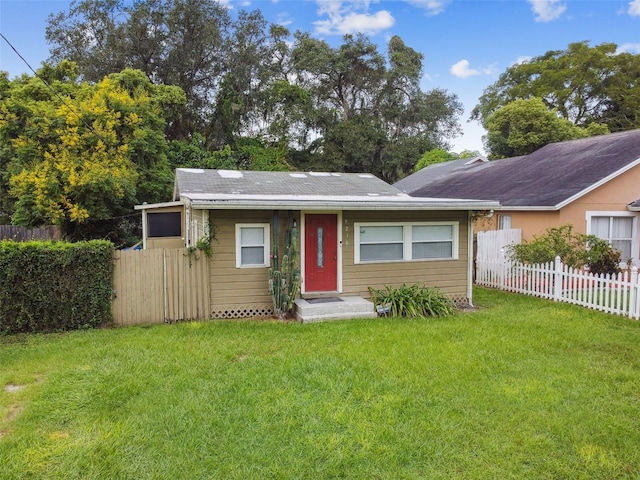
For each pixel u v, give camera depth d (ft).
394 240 34.58
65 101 52.54
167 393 16.66
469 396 16.57
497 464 12.43
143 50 92.68
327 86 123.54
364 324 27.89
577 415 15.14
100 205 55.77
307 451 12.90
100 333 25.45
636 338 24.47
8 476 11.62
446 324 27.73
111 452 12.74
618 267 38.63
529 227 45.57
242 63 103.09
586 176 44.88
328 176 48.37
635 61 103.76
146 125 63.82
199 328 26.71
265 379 18.13
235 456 12.65
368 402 16.06
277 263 30.48
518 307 33.14
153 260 28.37
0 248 24.86
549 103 114.11
